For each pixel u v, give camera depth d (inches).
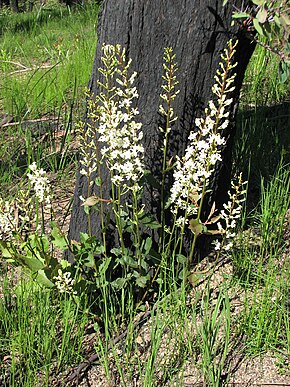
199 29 100.4
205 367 90.8
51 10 514.6
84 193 113.8
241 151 143.9
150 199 109.2
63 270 102.0
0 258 123.5
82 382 96.8
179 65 102.9
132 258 104.3
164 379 93.3
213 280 114.0
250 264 109.2
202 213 117.6
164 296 106.6
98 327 100.7
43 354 98.2
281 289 106.8
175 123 105.9
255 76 190.4
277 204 123.0
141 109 105.4
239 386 94.3
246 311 102.0
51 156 168.6
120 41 102.3
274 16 92.1
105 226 102.3
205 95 105.8
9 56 306.2
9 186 153.1
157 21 100.3
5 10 859.4
